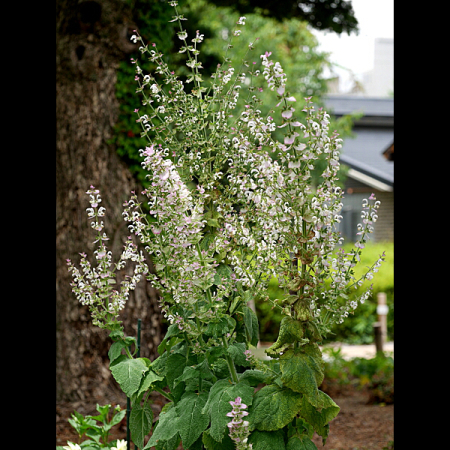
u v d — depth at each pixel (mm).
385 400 6793
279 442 2457
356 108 25250
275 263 2594
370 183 19359
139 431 2992
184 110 3051
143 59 6027
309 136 2514
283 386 2508
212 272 2617
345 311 2684
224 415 2439
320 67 19766
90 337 5730
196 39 2967
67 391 5652
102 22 5891
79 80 5922
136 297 5805
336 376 7902
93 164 5891
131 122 5918
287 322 2480
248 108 2863
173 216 2576
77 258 5816
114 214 5859
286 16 8469
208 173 2984
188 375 2664
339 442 5410
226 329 2598
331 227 2609
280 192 2535
